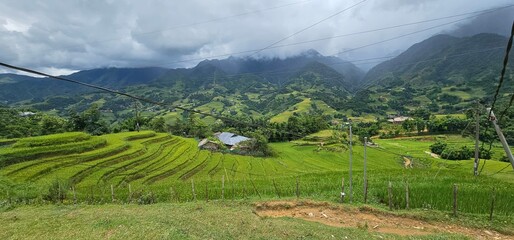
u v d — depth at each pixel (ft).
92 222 59.31
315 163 240.94
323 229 56.65
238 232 52.75
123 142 216.95
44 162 158.20
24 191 108.17
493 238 58.29
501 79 26.03
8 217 68.23
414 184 96.32
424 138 344.28
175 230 51.60
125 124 388.57
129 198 98.94
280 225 57.67
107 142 214.07
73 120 355.36
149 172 167.43
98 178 142.20
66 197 103.55
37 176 137.39
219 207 73.92
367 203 81.05
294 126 357.41
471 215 68.95
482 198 79.10
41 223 60.44
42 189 110.73
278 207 75.56
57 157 167.43
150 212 69.21
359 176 124.06
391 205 74.33
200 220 60.13
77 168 152.97
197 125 419.95
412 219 67.51
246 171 197.57
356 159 254.06
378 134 385.09
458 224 64.03
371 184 102.63
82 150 183.62
